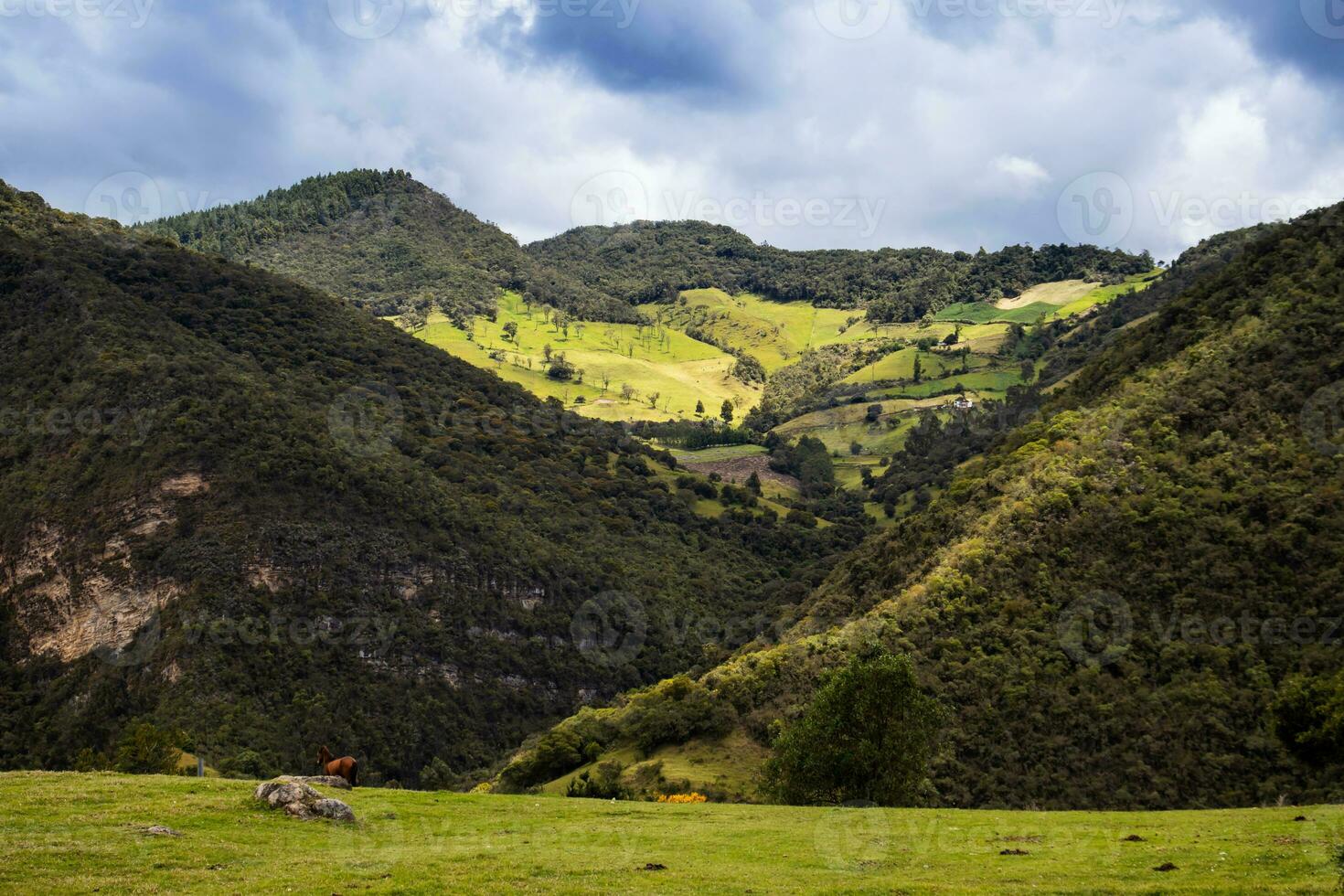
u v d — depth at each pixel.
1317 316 76.00
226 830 23.70
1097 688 57.09
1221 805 48.34
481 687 113.06
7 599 104.81
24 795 26.33
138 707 91.25
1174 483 69.56
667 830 29.00
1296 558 59.75
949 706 58.44
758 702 68.62
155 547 103.69
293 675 99.88
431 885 20.22
